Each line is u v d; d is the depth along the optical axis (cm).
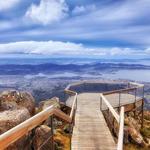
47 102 1520
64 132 1190
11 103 929
